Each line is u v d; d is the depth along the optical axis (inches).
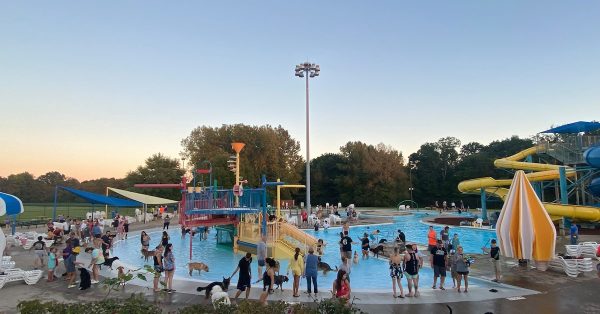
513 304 438.3
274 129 2672.2
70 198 3363.7
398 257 478.3
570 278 557.0
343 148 3228.3
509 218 553.3
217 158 2095.2
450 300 456.1
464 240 1116.5
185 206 854.5
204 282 538.3
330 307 271.6
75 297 478.6
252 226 880.9
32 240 882.1
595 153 979.9
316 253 819.4
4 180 3326.8
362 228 1413.6
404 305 436.8
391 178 2989.7
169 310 416.2
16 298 475.5
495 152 3243.1
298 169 2765.7
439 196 3171.8
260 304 273.6
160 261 515.5
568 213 1023.6
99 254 561.0
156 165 2591.0
